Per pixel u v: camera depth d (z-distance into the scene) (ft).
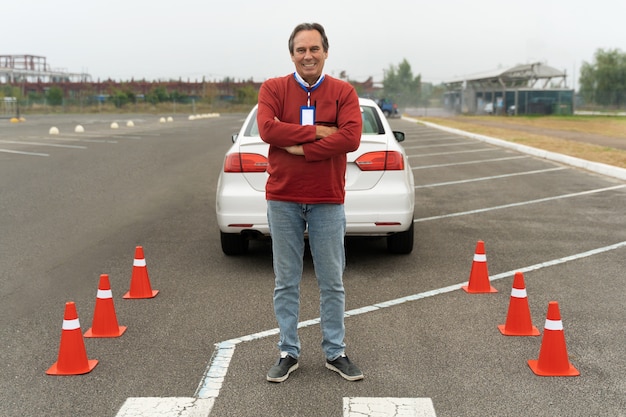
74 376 13.89
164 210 34.14
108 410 12.28
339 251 13.53
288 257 13.52
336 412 12.07
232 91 307.37
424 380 13.46
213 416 11.98
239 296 19.49
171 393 12.98
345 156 13.50
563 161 56.95
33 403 12.62
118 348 15.48
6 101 194.49
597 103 248.32
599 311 17.81
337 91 13.03
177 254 24.77
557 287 20.16
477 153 67.00
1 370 14.25
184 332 16.52
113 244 26.43
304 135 12.60
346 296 19.43
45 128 110.32
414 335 16.12
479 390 12.95
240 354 15.01
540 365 13.75
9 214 32.83
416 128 121.29
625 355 14.69
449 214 32.68
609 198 37.14
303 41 12.76
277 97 13.08
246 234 22.09
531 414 11.91
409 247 23.85
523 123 133.90
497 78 201.05
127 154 64.18
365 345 15.49
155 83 302.25
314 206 13.23
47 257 24.43
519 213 32.78
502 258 23.81
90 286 20.79
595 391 12.85
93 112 244.22
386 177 21.40
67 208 34.55
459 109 239.30
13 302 19.19
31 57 379.76
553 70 195.00
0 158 59.00
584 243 26.04
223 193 21.70
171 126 126.11
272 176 13.30
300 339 15.99
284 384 13.35
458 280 21.01
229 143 80.07
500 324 16.85
